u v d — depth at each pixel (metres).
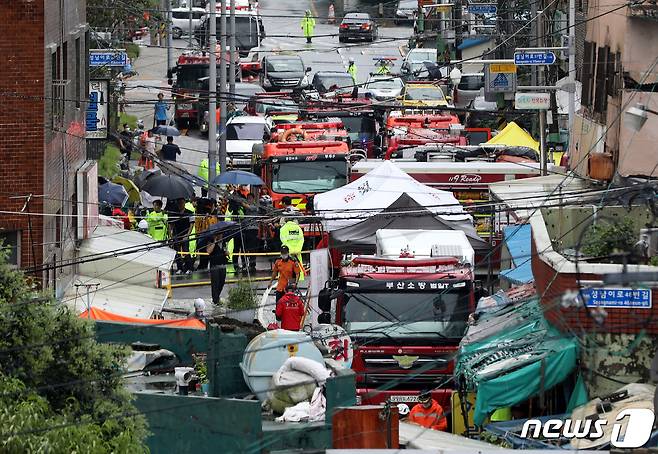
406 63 195.00
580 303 57.56
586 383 58.38
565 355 58.22
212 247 96.44
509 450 46.22
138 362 56.50
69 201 87.31
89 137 96.25
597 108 101.50
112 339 54.69
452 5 190.00
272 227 110.69
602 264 59.09
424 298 74.56
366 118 154.38
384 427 47.06
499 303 70.38
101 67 126.19
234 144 149.00
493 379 58.47
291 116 157.62
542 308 61.00
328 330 69.38
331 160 124.81
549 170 113.00
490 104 162.25
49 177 77.62
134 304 84.31
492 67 110.94
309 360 51.00
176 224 108.81
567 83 109.00
